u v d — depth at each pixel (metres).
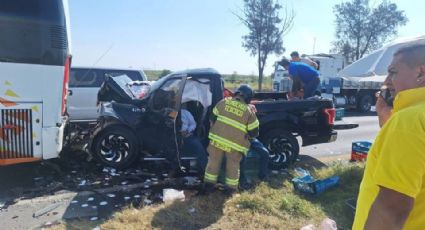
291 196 5.48
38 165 7.02
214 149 5.60
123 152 6.88
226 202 5.23
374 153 1.75
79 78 10.55
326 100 7.85
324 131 7.81
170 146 6.42
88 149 6.99
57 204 5.21
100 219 4.71
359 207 1.87
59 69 5.93
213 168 5.62
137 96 7.25
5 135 5.74
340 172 6.60
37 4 5.75
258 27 35.34
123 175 6.62
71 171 6.75
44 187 5.93
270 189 5.86
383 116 2.26
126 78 7.77
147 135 6.79
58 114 6.02
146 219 4.61
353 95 20.66
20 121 5.80
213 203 5.17
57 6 5.86
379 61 6.73
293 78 8.84
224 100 5.66
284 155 7.50
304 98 8.57
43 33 5.79
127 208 5.04
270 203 5.20
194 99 6.52
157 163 7.35
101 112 6.88
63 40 5.93
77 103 10.45
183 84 6.09
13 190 5.73
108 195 5.61
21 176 6.44
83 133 7.70
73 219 4.70
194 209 4.93
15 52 5.69
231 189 5.53
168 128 6.36
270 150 7.42
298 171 6.99
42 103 5.89
